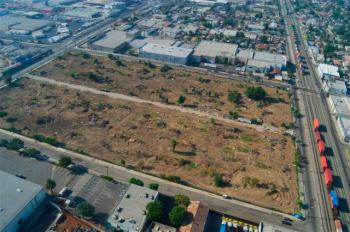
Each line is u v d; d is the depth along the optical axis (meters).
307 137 129.12
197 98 152.62
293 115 143.00
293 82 176.12
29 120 130.00
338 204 96.62
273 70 185.25
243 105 148.88
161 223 85.12
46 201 90.38
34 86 157.12
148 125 129.75
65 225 83.88
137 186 93.31
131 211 85.19
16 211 81.19
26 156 109.25
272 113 143.88
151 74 175.25
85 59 190.88
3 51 193.50
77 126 127.31
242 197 97.56
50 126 126.69
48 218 86.25
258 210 93.44
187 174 105.50
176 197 90.94
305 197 99.50
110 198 92.19
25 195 86.19
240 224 88.69
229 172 107.12
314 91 167.50
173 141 114.19
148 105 144.50
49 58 190.62
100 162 108.56
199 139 122.69
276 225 85.62
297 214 92.25
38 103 142.25
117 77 169.88
